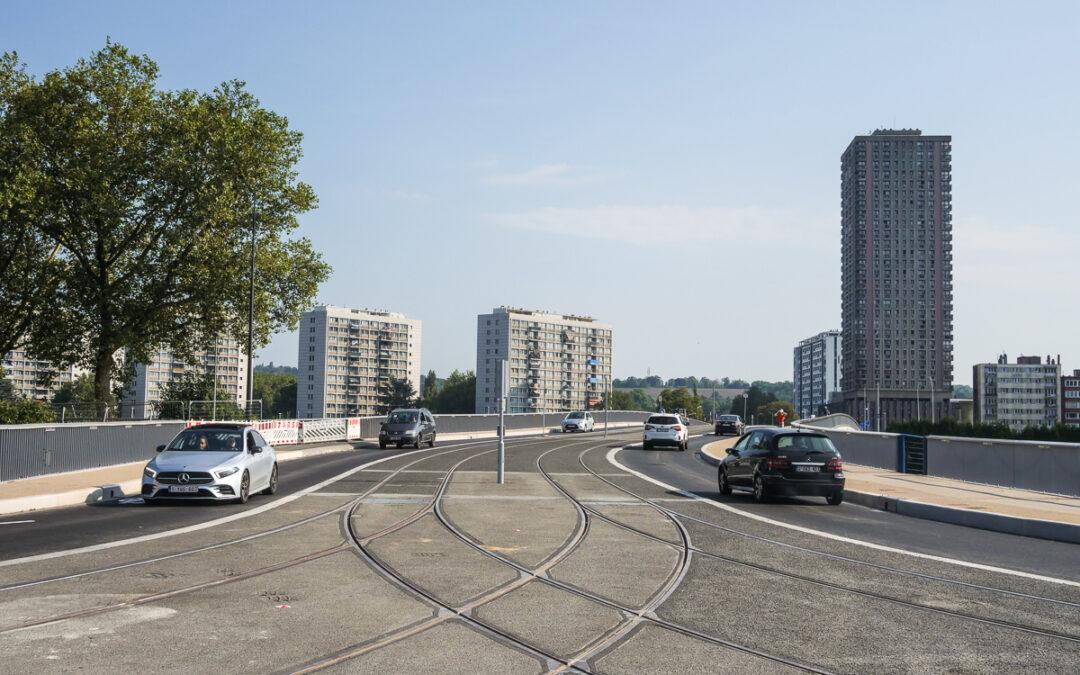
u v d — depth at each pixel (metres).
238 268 42.50
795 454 18.02
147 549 11.11
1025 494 18.92
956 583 9.49
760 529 13.95
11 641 6.55
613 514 15.60
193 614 7.55
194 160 40.25
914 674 6.06
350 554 10.93
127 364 45.28
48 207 38.00
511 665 6.12
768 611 8.02
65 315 41.12
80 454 22.25
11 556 10.48
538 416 65.69
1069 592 9.07
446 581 9.27
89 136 38.16
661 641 6.88
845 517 16.02
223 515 14.92
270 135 41.97
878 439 27.98
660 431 40.88
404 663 6.14
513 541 12.18
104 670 5.82
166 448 17.50
